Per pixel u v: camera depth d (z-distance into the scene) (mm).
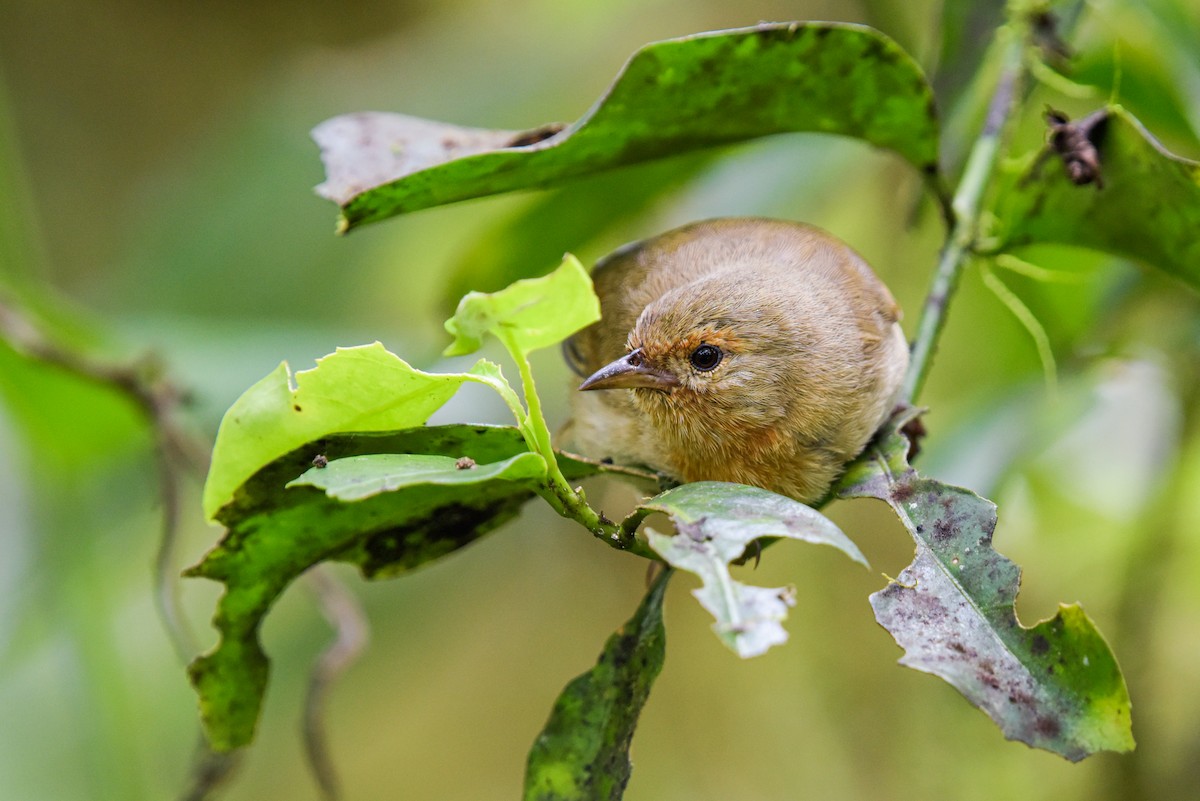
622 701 4988
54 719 11031
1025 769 10758
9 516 10766
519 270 8688
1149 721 9672
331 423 4750
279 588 5371
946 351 10914
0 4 16172
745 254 7547
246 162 12414
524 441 4906
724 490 4535
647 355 7090
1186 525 9930
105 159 16297
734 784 12430
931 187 6469
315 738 7117
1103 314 8945
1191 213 5754
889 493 5156
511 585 13344
